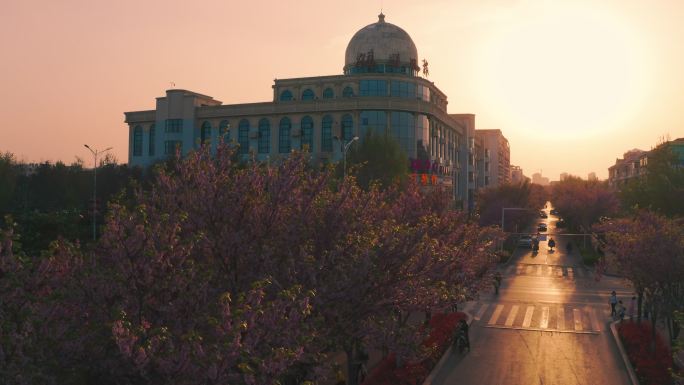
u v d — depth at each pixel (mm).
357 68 83312
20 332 8773
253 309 9477
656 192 55500
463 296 18578
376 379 21641
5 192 65000
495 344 29203
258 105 77688
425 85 79812
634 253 24312
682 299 23047
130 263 10172
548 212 181500
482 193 101062
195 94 81812
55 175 77188
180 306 10523
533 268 58875
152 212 13188
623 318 33312
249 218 13820
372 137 57125
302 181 15633
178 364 8844
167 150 82000
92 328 9914
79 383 9930
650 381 21562
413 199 28156
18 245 10148
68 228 34344
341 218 15180
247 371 8414
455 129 98188
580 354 27344
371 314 14422
